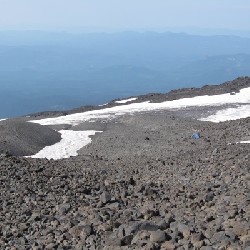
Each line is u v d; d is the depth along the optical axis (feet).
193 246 30.99
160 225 36.52
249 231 32.65
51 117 267.18
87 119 222.28
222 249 29.50
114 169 87.25
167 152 134.62
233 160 71.41
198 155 88.48
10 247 35.86
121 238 33.83
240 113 215.51
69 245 35.04
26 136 167.12
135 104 275.39
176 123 188.24
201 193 52.44
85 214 44.52
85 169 86.79
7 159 84.43
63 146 166.20
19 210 47.34
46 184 63.10
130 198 54.44
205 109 229.45
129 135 170.91
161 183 66.03
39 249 34.71
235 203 43.88
